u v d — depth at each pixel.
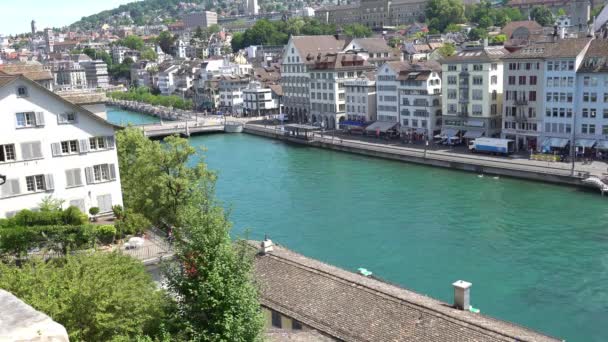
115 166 51.62
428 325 32.91
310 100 171.88
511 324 35.50
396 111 141.38
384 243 67.19
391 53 182.12
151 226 48.06
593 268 57.44
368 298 36.62
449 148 121.31
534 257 61.03
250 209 84.56
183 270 25.75
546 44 109.62
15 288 23.97
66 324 22.70
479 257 61.62
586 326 46.00
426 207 81.62
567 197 83.81
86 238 38.59
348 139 141.12
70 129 49.00
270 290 40.12
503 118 117.12
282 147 144.25
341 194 91.25
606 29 127.19
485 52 118.88
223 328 24.45
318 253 64.75
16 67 66.69
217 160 127.75
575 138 105.19
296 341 32.44
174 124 179.62
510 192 87.94
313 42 180.50
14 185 46.84
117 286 24.77
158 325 24.59
